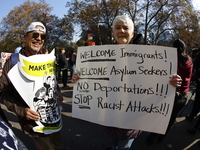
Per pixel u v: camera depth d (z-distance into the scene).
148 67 1.54
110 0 18.31
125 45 1.55
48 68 1.70
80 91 1.71
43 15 27.38
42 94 1.63
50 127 1.69
